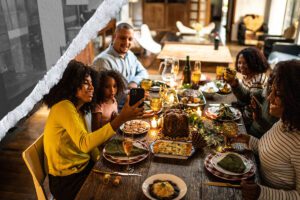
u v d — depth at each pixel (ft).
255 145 5.34
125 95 8.12
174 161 4.90
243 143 5.48
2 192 7.86
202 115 6.73
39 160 5.32
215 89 8.24
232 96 8.02
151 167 4.73
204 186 4.28
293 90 3.85
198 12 30.14
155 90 8.33
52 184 5.47
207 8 29.86
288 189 4.44
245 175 4.47
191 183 4.34
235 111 6.75
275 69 4.23
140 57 21.77
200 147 5.22
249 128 7.48
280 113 4.33
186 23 31.09
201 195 4.09
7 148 9.73
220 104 7.06
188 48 16.16
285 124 4.10
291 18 22.85
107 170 4.64
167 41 18.29
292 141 4.11
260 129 6.67
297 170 4.10
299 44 18.15
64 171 5.34
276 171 4.42
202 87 8.31
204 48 16.17
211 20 39.22
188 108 6.85
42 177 5.37
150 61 20.79
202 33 21.54
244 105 7.71
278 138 4.32
